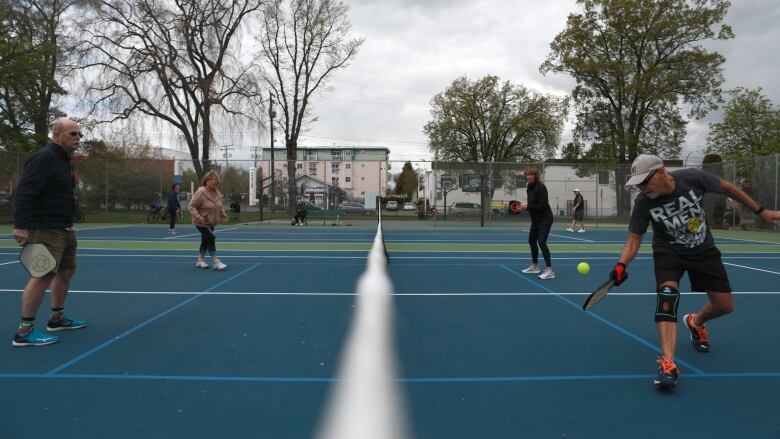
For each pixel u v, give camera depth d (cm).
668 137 3638
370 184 2777
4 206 2392
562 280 853
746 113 4219
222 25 3141
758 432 296
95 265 1023
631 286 794
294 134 3828
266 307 633
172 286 781
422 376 389
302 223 2533
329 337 497
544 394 354
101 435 288
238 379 381
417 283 820
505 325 548
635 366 414
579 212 2180
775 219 392
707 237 398
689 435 292
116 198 2659
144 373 394
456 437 288
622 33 3525
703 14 3356
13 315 583
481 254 1272
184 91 3158
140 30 3050
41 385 367
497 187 2667
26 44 2595
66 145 483
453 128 4728
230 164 2711
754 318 580
